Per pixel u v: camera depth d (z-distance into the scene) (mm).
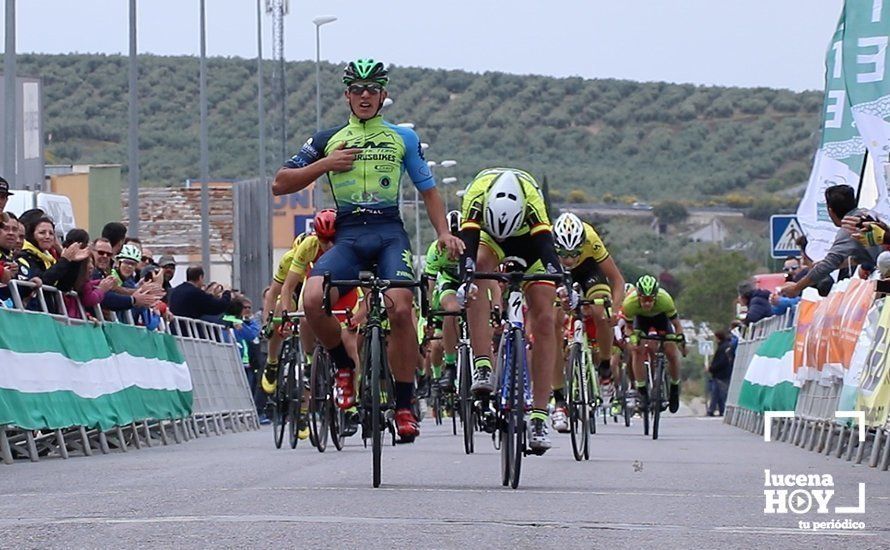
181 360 35000
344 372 18969
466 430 25547
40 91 77750
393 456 24125
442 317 27547
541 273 18031
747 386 43500
